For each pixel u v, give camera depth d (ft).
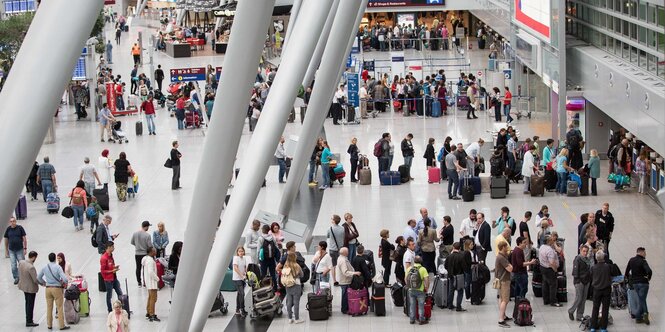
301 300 87.25
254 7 44.37
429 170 126.11
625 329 78.43
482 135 151.02
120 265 97.04
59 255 84.17
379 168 127.13
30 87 31.96
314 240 103.50
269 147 70.69
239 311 83.35
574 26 146.92
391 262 88.94
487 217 110.22
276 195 122.72
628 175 119.44
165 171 136.36
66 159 145.28
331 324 81.82
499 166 118.62
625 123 113.29
